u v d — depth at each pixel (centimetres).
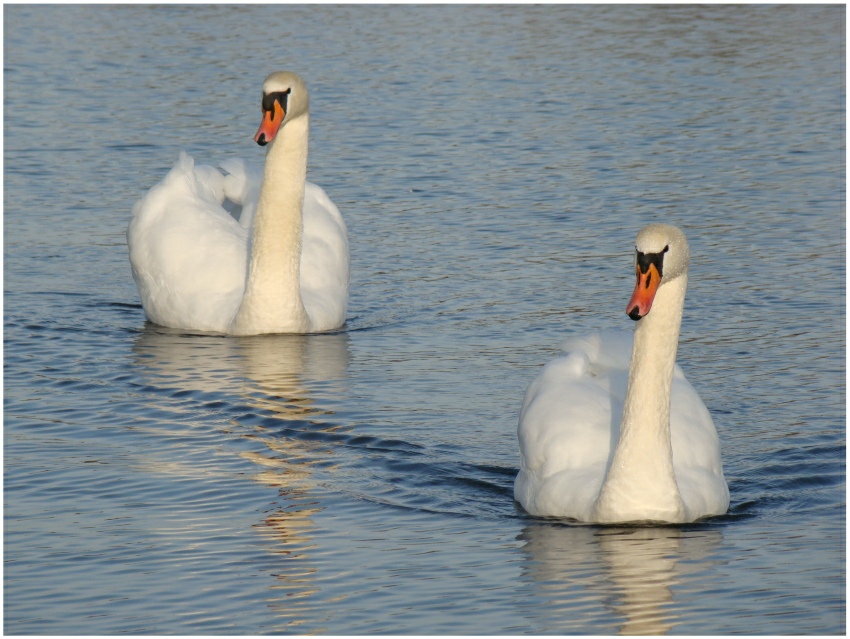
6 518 1263
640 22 4494
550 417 1309
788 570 1146
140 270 2017
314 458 1425
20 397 1619
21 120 3116
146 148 2905
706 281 2058
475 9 4675
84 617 1069
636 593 1103
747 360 1716
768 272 2097
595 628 1045
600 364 1390
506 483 1366
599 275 2106
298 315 1912
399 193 2589
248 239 2059
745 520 1262
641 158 2841
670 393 1273
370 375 1703
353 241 2309
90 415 1557
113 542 1209
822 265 2130
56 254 2272
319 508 1294
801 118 3209
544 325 1892
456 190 2605
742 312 1914
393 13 4584
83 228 2403
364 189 2612
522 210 2469
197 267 1986
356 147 2917
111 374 1712
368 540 1219
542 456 1294
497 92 3450
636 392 1238
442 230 2362
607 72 3712
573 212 2453
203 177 2142
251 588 1117
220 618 1067
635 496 1241
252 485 1348
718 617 1060
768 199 2523
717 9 4750
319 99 3344
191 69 3675
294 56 3856
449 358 1767
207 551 1195
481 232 2345
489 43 4094
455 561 1169
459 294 2042
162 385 1669
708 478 1280
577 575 1139
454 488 1348
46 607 1088
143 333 1938
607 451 1284
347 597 1101
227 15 4506
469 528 1245
